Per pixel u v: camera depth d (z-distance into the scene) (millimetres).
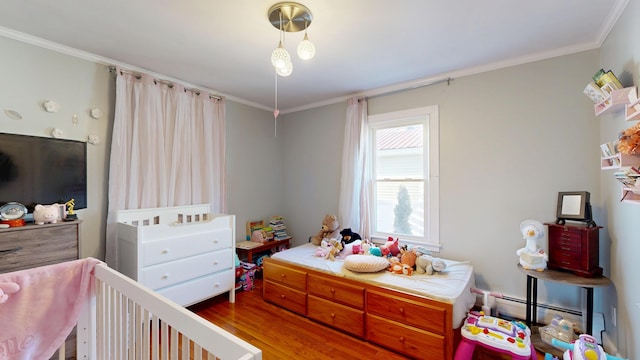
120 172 2488
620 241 1796
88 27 1958
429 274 2334
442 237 2893
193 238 2572
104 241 2480
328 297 2430
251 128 3844
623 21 1704
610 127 1996
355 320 2262
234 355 858
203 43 2189
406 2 1680
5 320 1231
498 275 2600
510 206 2543
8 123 2020
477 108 2691
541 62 2396
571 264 2016
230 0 1653
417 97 3039
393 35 2074
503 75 2562
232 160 3596
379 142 3369
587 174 2232
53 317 1354
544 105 2391
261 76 2883
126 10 1755
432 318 1909
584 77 2234
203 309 2736
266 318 2564
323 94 3486
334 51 2328
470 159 2732
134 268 2244
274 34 2051
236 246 3467
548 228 2176
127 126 2557
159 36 2084
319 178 3887
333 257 2775
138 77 2648
